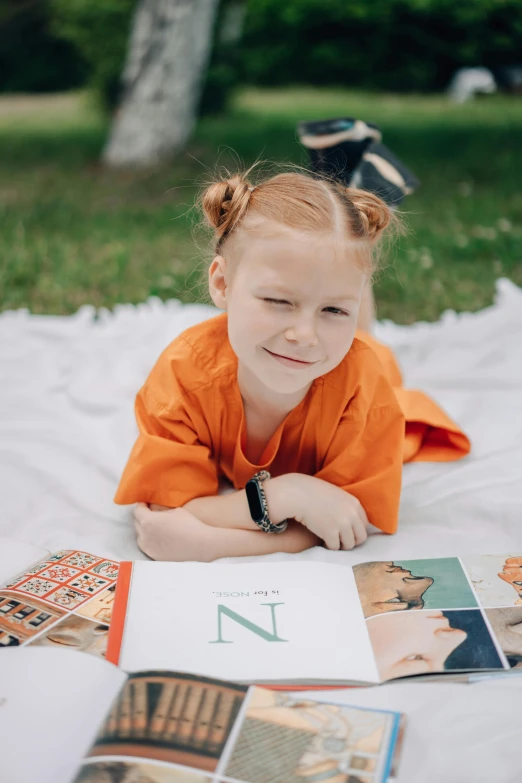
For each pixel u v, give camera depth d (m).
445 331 2.71
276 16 10.38
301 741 1.03
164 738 1.02
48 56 12.12
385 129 7.48
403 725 1.06
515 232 4.27
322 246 1.34
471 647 1.22
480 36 8.94
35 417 2.19
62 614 1.29
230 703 1.08
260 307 1.38
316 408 1.60
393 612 1.30
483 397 2.25
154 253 4.07
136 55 6.31
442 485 1.80
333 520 1.53
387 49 10.12
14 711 1.07
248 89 10.98
